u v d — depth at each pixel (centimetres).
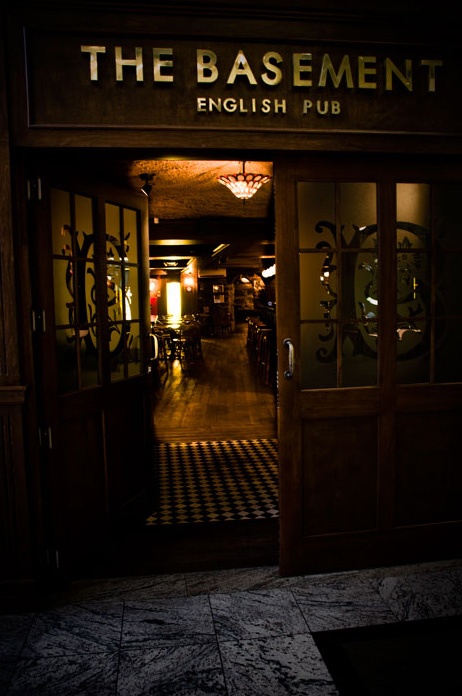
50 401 283
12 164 265
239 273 2308
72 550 300
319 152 289
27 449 274
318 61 282
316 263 303
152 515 392
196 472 494
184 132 275
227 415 745
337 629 250
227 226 831
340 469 306
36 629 255
